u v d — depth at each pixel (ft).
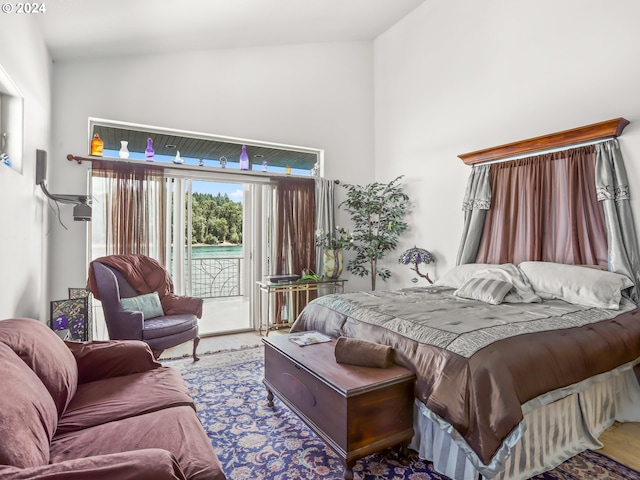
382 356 6.40
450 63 13.89
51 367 5.00
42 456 3.56
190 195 14.32
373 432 5.80
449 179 13.94
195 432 4.62
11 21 7.38
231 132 14.83
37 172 9.52
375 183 16.56
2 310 6.97
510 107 11.78
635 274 8.71
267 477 5.91
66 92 12.05
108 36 11.23
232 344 13.26
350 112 17.35
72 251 11.94
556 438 6.40
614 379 7.80
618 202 9.08
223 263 22.61
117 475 2.89
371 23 16.05
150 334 9.95
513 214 11.32
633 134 9.04
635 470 6.13
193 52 14.17
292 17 13.56
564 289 8.82
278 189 15.57
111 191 12.39
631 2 9.07
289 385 7.32
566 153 10.18
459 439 5.39
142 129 13.73
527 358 5.63
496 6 12.23
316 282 14.93
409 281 15.84
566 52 10.34
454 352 5.80
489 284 9.15
